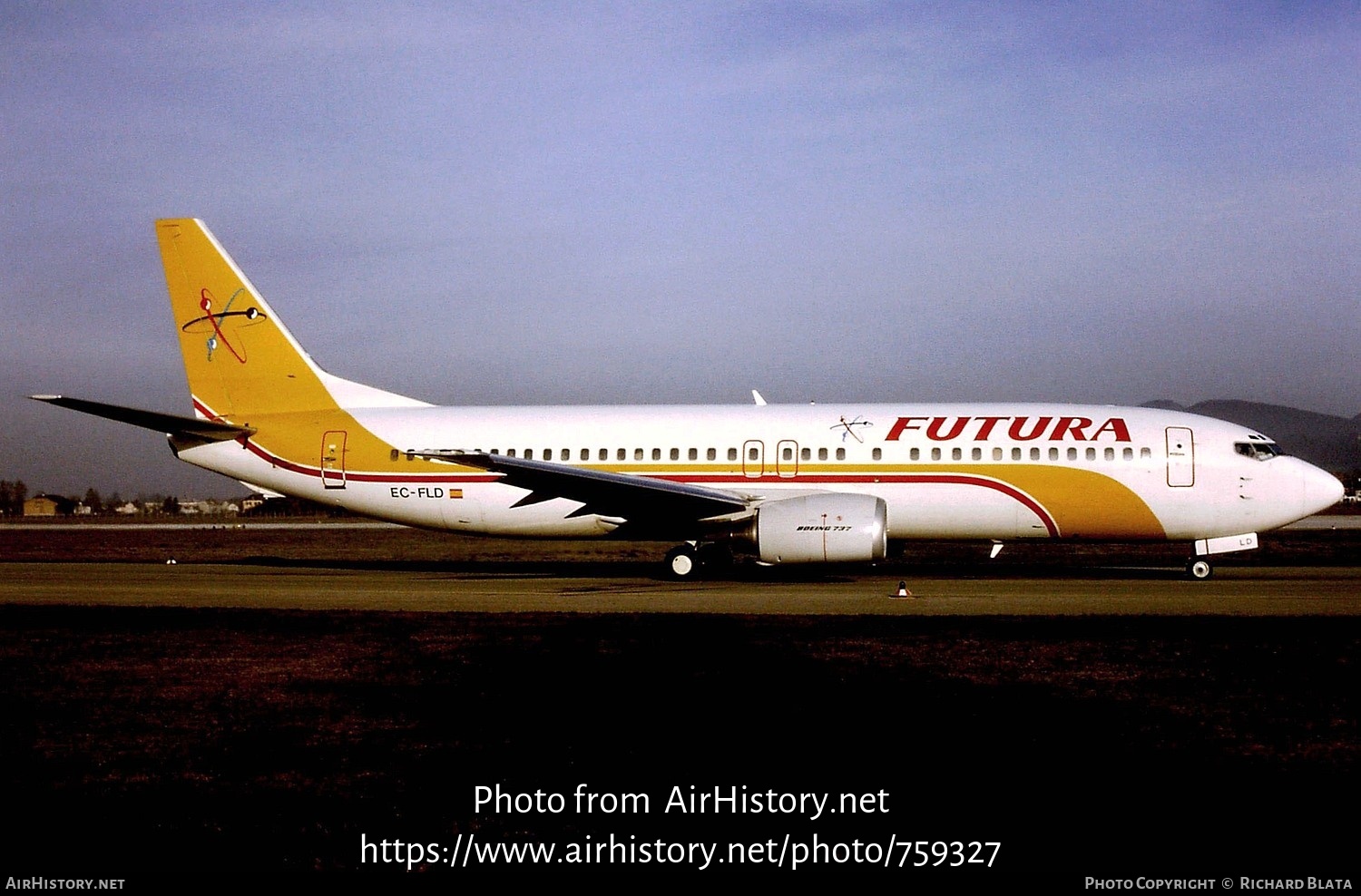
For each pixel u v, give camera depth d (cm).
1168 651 1459
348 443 2845
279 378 2909
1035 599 2194
